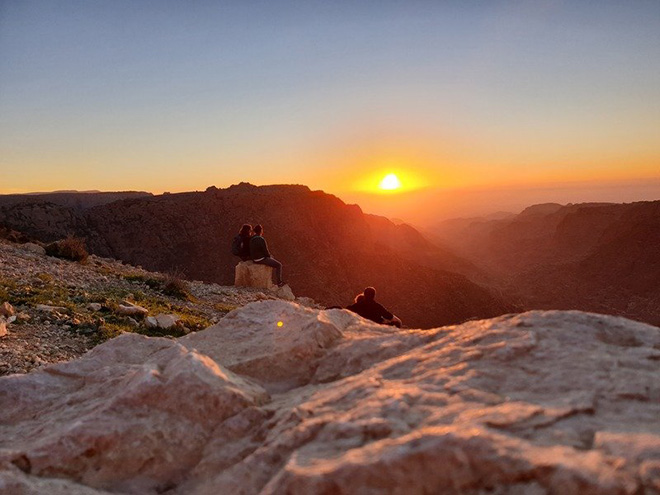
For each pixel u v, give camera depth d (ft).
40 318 31.14
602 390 5.74
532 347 7.05
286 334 10.27
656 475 3.87
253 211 331.16
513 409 5.29
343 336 10.06
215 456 6.63
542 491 4.12
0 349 24.76
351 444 5.41
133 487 6.55
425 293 326.44
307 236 337.72
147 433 6.98
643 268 543.39
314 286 308.19
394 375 7.38
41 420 8.14
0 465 6.34
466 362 7.02
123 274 54.19
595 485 3.90
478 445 4.57
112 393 8.20
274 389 8.72
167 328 35.22
